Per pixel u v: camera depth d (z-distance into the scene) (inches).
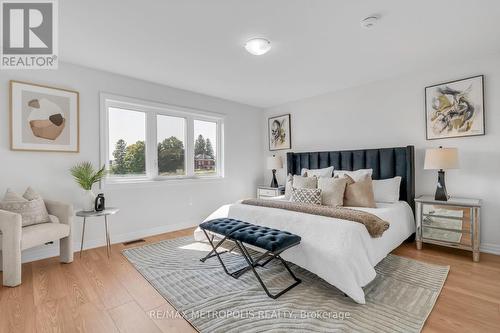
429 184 125.9
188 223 160.7
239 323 63.2
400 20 81.6
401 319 63.7
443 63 117.6
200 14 77.8
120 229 132.0
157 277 89.4
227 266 98.7
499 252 107.6
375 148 143.5
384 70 126.4
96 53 105.3
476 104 111.4
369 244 80.9
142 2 71.6
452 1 71.9
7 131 101.3
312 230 83.3
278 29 87.0
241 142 193.0
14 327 61.9
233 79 138.9
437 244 112.3
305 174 152.1
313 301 72.8
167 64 117.6
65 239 102.0
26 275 91.1
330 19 81.0
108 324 63.4
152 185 143.7
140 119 143.2
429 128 124.7
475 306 69.7
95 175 114.7
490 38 93.9
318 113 171.3
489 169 109.5
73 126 116.3
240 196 191.9
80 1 70.9
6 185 100.9
